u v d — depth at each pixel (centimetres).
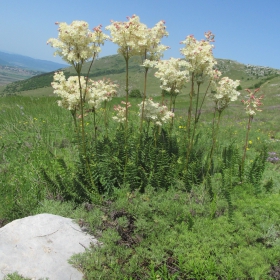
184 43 490
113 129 870
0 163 620
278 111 2023
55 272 312
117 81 6119
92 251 341
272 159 787
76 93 478
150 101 550
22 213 437
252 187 515
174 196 464
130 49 455
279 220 409
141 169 498
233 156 571
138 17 441
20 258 319
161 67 555
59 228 370
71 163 614
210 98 511
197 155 584
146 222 387
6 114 1066
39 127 870
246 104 552
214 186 507
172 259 346
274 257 346
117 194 462
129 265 337
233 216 415
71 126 887
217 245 360
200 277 316
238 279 317
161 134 601
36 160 613
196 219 411
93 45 400
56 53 399
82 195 460
